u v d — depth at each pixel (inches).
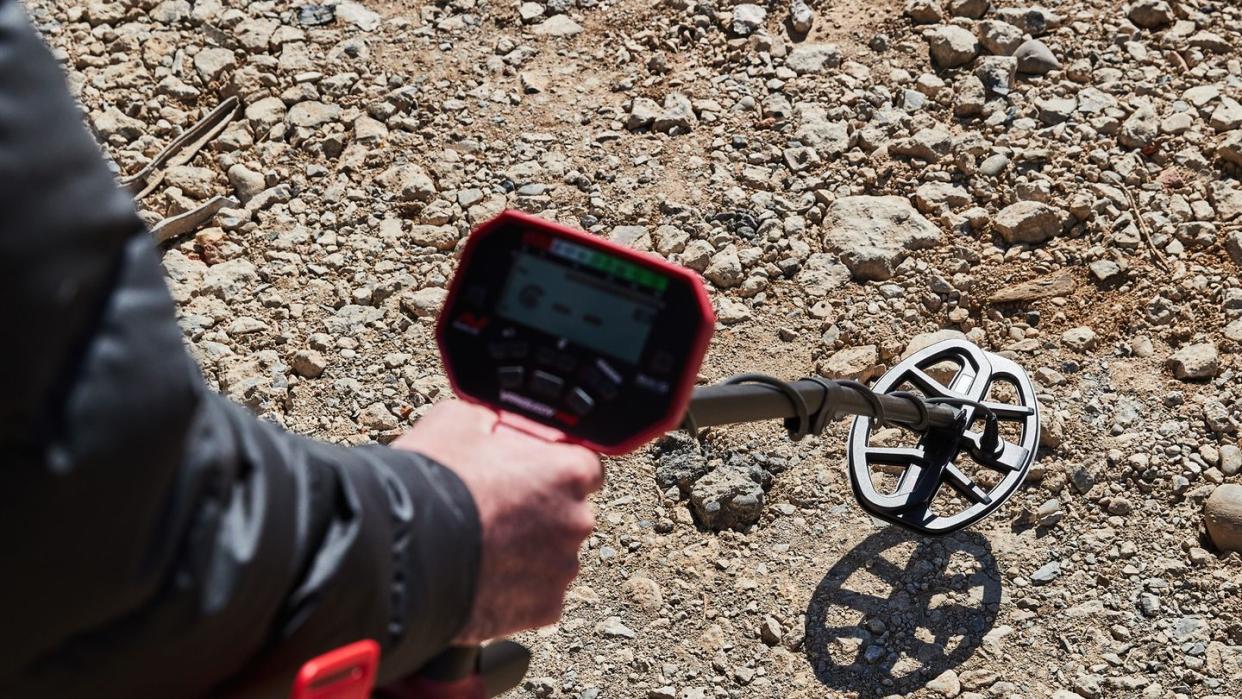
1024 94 157.8
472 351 53.6
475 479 47.6
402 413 130.3
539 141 155.6
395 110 159.2
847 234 143.1
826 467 125.3
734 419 78.6
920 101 157.4
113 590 33.4
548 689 110.3
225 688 40.5
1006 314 137.9
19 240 29.6
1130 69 160.1
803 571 118.3
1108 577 115.8
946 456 116.8
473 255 54.2
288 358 134.6
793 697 110.0
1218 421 125.3
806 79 161.2
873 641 112.9
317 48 166.6
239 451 38.4
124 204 32.4
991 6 167.2
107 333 31.8
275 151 154.9
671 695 110.0
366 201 149.6
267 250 144.9
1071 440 125.6
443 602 44.7
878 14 168.6
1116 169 148.6
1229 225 142.6
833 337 135.5
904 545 119.6
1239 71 159.2
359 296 139.4
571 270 53.0
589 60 165.5
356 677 41.6
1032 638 112.3
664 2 171.3
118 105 161.5
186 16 170.7
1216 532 116.7
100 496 31.7
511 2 172.9
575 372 52.3
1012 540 119.4
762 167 151.6
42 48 31.1
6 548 31.0
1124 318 135.6
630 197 149.2
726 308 138.6
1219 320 134.3
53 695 34.8
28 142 30.1
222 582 36.4
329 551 40.5
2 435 30.0
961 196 146.8
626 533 120.7
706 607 115.8
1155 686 108.3
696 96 160.1
